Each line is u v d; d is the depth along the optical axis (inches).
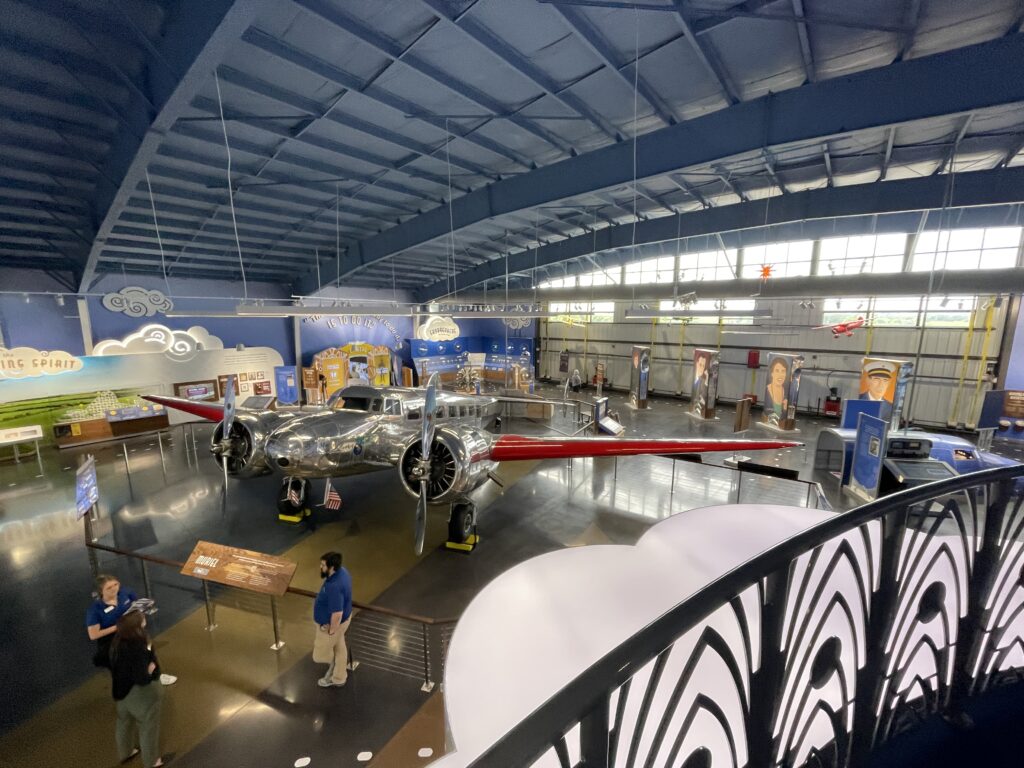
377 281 877.8
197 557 221.3
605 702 42.6
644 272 897.5
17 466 480.7
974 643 110.1
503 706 104.1
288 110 289.6
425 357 971.3
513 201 421.4
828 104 264.1
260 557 213.5
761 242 611.8
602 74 271.3
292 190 415.2
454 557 304.3
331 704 184.4
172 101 219.3
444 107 304.8
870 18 222.5
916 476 368.5
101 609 172.4
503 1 211.5
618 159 352.2
